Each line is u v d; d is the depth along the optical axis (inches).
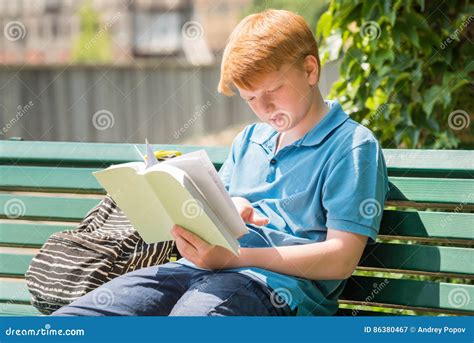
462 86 217.9
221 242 141.1
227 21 759.1
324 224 154.0
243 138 172.7
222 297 144.6
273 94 154.6
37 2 757.3
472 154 164.7
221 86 162.6
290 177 158.2
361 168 149.8
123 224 179.9
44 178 200.4
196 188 139.6
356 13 225.6
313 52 157.6
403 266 162.1
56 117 686.5
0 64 685.9
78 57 754.2
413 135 220.1
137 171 143.2
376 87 223.1
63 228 196.7
